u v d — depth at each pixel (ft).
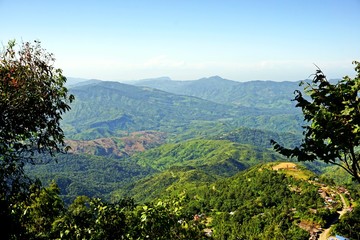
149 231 38.68
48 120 41.45
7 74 37.29
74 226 39.93
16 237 40.57
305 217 304.50
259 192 443.32
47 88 39.93
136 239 38.60
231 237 323.78
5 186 39.06
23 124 39.01
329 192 388.16
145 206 38.37
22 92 37.73
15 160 39.70
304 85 29.35
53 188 50.11
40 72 39.42
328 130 26.58
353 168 27.17
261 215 356.18
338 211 321.11
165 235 39.19
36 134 41.19
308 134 28.37
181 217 39.93
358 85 26.55
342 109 27.12
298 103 29.27
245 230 331.57
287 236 264.72
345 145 26.48
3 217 38.93
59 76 41.19
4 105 36.96
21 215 41.96
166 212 38.47
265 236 277.03
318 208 326.03
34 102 38.09
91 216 42.01
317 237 267.18
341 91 27.27
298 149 28.50
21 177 40.75
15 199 40.37
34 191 42.86
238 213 379.76
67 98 42.11
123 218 40.32
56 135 42.29
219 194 489.26
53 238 41.50
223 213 399.44
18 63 38.45
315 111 28.17
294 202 368.27
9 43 38.09
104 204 41.45
